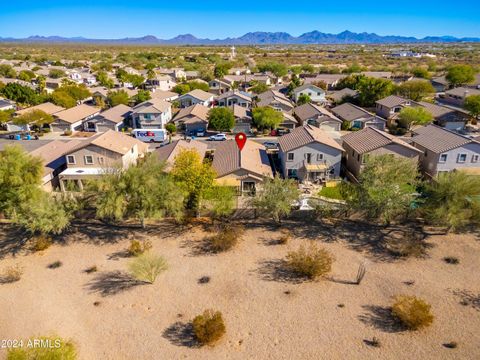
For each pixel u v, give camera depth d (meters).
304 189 45.59
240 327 24.50
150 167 35.44
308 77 129.50
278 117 70.50
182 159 36.12
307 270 29.06
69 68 165.25
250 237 35.41
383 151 45.72
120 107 80.62
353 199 35.94
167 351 22.67
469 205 33.69
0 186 33.69
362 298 27.06
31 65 166.88
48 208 32.66
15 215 32.66
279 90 115.38
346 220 38.31
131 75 125.31
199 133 70.00
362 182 35.66
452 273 29.69
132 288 28.33
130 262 31.39
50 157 48.72
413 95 90.94
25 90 86.75
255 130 73.38
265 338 23.59
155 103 76.31
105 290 28.11
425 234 35.41
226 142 56.56
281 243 34.31
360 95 92.00
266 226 37.31
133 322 24.97
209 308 26.22
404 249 32.19
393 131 72.56
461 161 45.41
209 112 74.19
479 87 106.06
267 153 56.56
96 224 37.44
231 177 43.44
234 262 31.61
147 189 33.50
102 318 25.31
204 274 30.00
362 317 25.22
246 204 39.25
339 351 22.53
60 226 32.72
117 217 33.50
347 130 73.94
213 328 23.19
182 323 24.89
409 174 35.66
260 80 129.00
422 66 182.50
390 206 33.91
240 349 22.78
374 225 37.25
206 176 35.75
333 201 42.41
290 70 165.88
